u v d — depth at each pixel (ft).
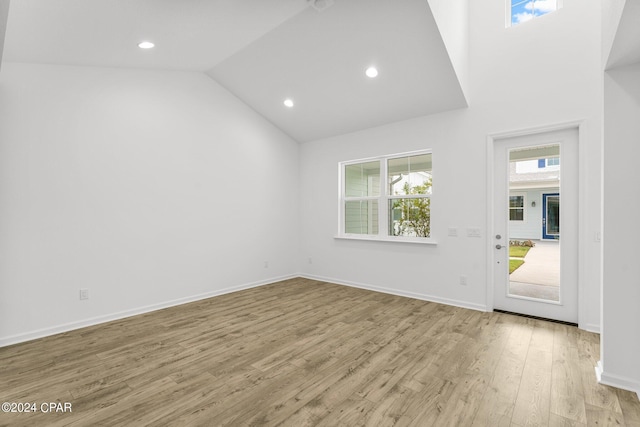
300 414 6.19
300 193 19.13
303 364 8.18
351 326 10.85
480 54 12.50
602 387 7.07
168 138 13.30
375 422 5.95
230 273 15.49
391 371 7.81
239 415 6.16
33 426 5.86
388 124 15.16
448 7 10.64
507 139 12.10
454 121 13.14
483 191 12.39
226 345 9.37
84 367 8.07
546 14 11.14
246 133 16.30
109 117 11.69
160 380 7.44
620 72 7.06
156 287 12.88
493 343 9.39
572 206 10.85
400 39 10.60
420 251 14.12
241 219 16.02
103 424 5.92
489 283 12.28
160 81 13.11
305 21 10.58
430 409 6.32
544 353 8.73
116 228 11.82
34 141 10.05
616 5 5.79
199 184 14.33
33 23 7.82
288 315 12.03
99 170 11.42
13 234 9.65
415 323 11.09
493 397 6.72
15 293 9.68
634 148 6.93
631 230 6.97
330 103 14.80
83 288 11.02
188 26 9.47
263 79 14.21
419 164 14.67
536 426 5.83
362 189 16.83
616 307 7.11
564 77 10.75
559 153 11.09
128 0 7.48
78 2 7.23
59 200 10.53
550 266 11.34
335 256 17.40
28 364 8.23
